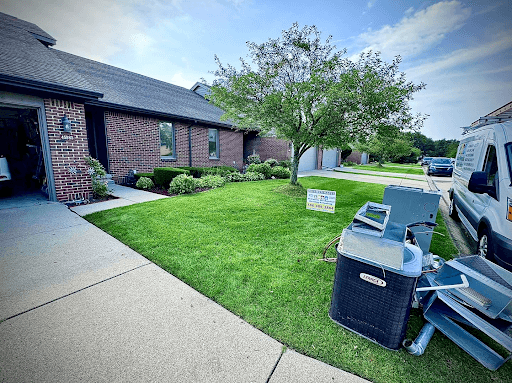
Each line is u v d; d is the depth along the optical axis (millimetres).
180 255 3498
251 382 1612
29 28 9172
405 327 1896
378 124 6188
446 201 8406
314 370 1725
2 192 7012
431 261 2750
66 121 6129
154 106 10703
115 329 2076
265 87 6789
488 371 1764
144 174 9508
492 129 3703
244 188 9078
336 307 2174
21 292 2582
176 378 1628
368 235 1901
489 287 1931
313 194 4617
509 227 2695
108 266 3184
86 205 6238
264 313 2314
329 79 6297
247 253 3596
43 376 1623
